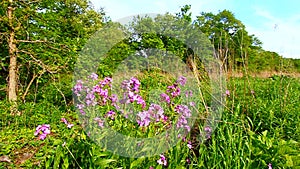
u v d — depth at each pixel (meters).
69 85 6.77
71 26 8.17
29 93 7.39
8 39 6.65
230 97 4.68
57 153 2.57
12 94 6.58
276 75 8.47
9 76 6.69
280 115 4.68
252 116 4.51
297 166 2.95
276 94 5.79
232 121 3.88
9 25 6.35
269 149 3.10
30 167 3.65
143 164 2.56
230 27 25.62
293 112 4.73
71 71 7.04
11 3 6.47
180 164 2.79
